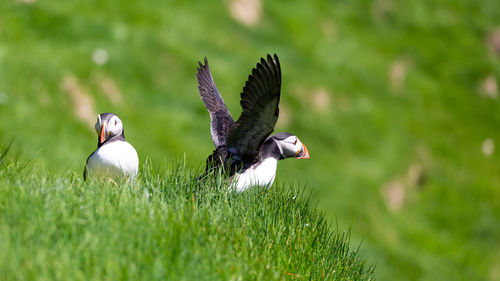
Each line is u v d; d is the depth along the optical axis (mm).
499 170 31500
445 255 24516
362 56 33938
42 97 19391
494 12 45000
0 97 18406
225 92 24828
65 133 18750
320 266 6117
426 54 37438
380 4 39812
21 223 4605
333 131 27391
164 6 28062
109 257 4426
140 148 19844
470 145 32438
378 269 21562
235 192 6832
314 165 24828
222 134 7969
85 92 20734
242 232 5816
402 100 32656
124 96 21875
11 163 6281
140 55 23766
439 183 28750
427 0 42812
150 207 5602
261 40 30562
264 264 5414
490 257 25500
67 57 21422
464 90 36375
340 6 37750
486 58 39781
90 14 24484
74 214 4961
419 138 31016
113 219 5012
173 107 23000
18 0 22547
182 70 24625
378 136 29016
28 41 21516
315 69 30797
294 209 6852
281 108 26750
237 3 31234
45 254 4270
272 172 7641
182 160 7270
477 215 27797
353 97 30516
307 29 33125
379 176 26469
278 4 33812
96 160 6938
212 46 27422
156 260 4617
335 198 23656
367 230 23047
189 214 5594
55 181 5828
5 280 3943
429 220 26328
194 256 4867
